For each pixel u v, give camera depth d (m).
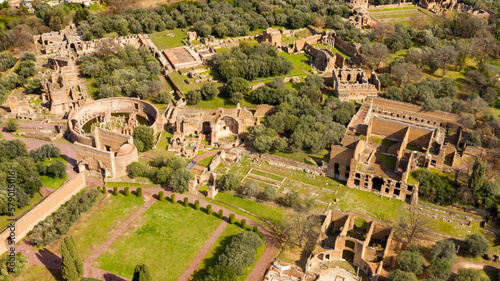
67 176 173.38
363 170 172.75
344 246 142.00
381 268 137.62
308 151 192.62
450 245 138.50
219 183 170.12
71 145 195.38
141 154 191.00
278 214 159.62
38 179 161.75
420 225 145.25
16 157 174.38
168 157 189.50
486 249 141.88
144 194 167.25
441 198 163.75
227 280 124.81
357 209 162.25
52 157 183.75
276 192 166.25
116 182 172.50
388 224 145.50
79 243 144.12
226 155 191.00
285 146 188.38
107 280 131.25
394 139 194.75
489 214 159.88
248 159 190.50
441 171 179.38
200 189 171.38
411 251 142.12
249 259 134.38
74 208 152.12
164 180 169.50
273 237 149.25
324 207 162.62
